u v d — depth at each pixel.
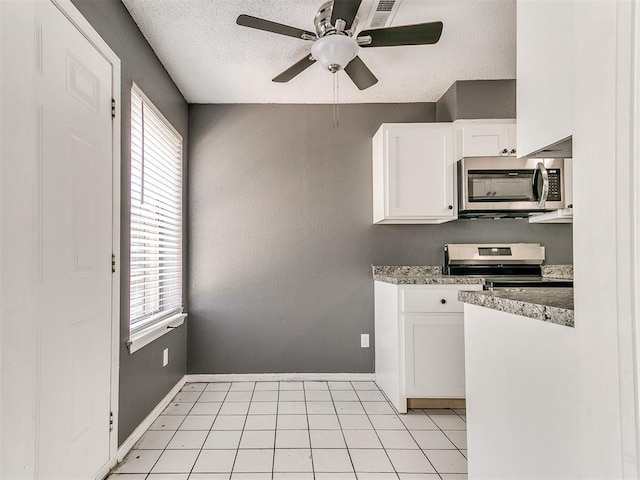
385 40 1.98
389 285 2.75
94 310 1.64
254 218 3.24
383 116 3.30
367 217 3.27
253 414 2.50
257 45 2.39
